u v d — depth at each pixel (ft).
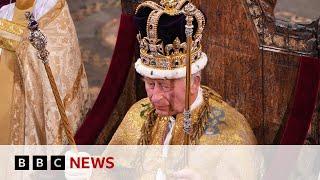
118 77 22.76
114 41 37.96
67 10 23.72
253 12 19.02
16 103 23.44
